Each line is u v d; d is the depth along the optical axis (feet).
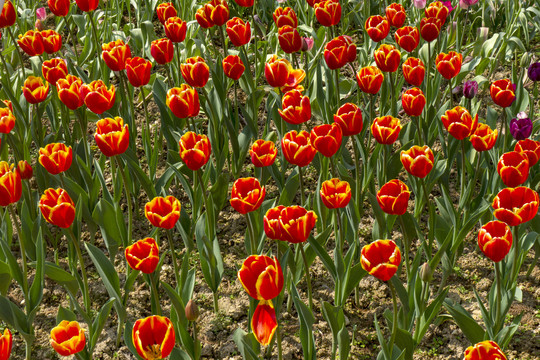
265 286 6.48
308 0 14.05
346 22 18.83
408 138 13.07
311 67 16.30
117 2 19.08
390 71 11.30
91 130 15.98
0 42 19.52
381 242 7.16
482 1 19.36
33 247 10.77
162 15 13.73
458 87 15.60
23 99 13.74
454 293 11.27
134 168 11.37
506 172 8.37
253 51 18.67
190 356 9.00
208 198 10.79
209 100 12.45
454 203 13.25
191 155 9.05
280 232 7.45
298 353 10.30
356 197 10.67
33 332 10.44
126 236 10.82
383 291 11.33
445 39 15.72
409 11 20.01
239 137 13.07
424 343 10.37
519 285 11.34
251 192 8.09
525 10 18.07
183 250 12.41
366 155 12.06
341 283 9.51
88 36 17.10
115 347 10.43
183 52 16.87
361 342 10.45
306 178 14.11
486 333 8.83
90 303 10.51
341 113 9.57
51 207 8.22
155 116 16.43
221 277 10.91
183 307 8.83
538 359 9.99
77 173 12.28
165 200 8.47
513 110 13.37
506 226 7.33
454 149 12.21
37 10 17.08
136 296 11.36
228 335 10.65
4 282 9.87
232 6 20.26
